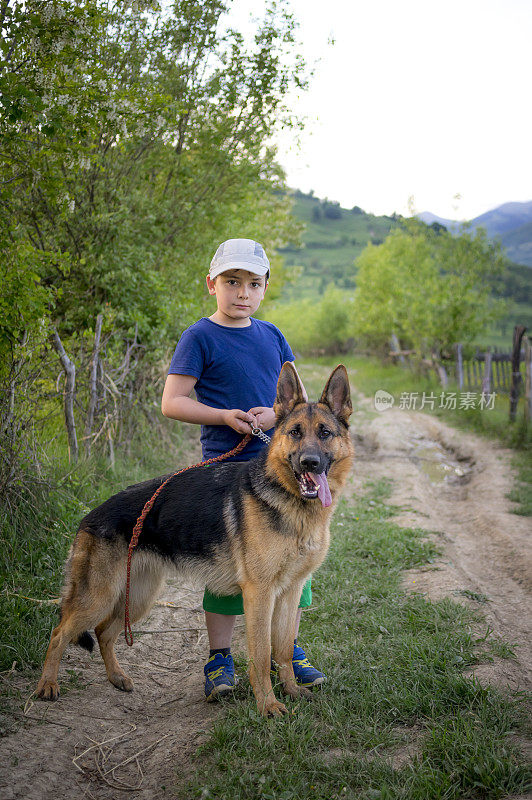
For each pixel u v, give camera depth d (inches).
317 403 134.6
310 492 122.0
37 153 220.8
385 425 556.7
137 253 335.3
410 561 228.5
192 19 330.6
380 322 976.9
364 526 267.6
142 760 116.4
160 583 147.9
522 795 97.6
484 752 106.5
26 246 219.0
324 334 1414.9
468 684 130.6
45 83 200.1
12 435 210.5
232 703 133.8
